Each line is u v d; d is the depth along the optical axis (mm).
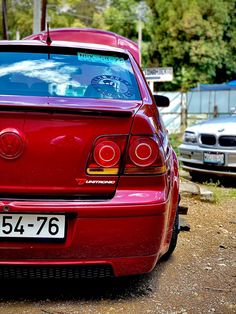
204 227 4613
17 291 2822
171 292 2934
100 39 7516
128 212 2451
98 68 3051
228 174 7070
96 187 2482
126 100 2859
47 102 2586
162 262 3510
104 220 2438
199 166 7410
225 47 33281
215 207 5629
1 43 3127
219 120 7672
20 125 2438
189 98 22141
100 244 2449
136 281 3076
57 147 2459
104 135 2494
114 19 37438
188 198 5805
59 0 38219
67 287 2912
